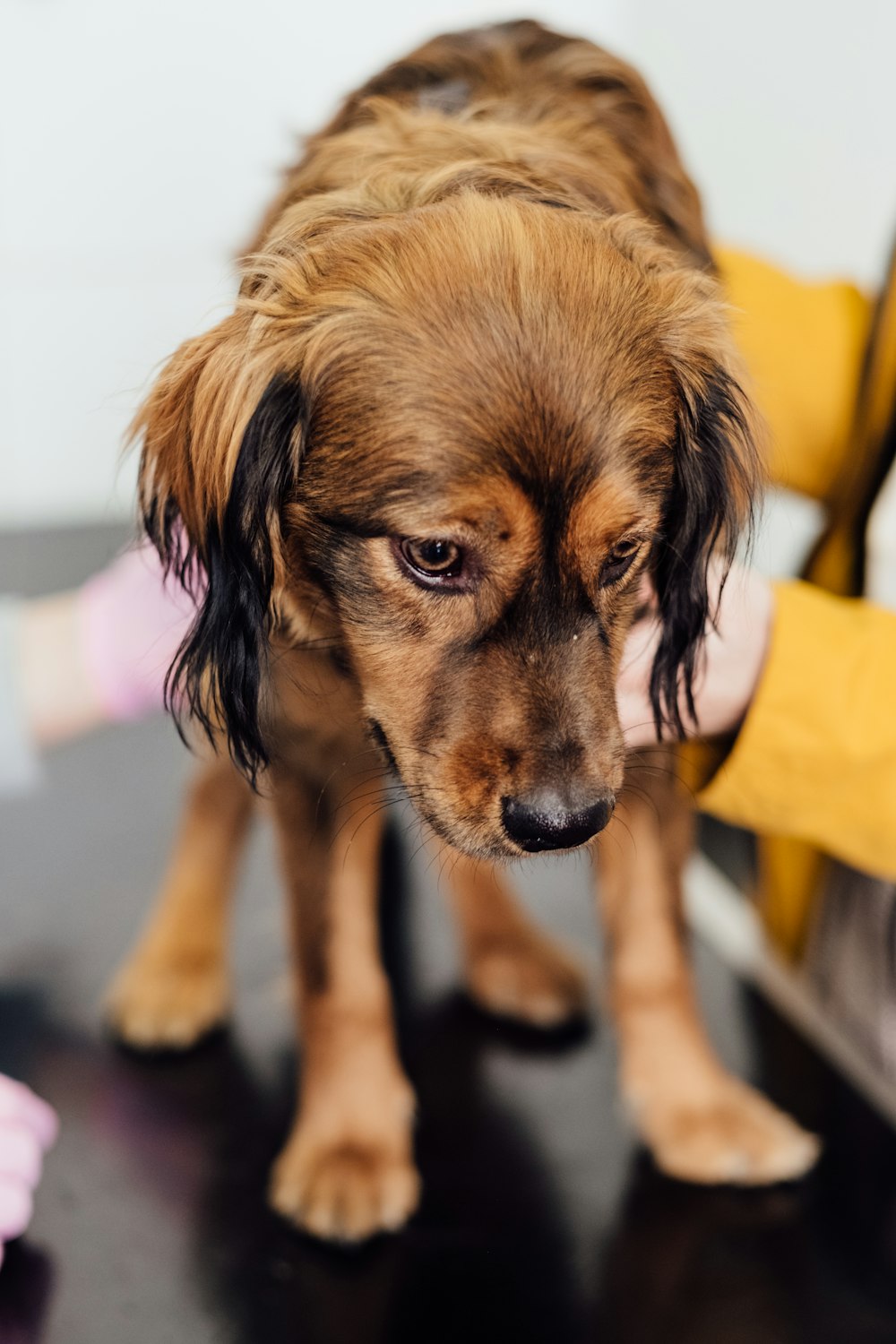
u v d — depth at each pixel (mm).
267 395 812
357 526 782
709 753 939
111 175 2414
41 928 1320
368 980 1029
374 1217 906
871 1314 848
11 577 2100
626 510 762
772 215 1973
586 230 802
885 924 1124
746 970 1293
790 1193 974
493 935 1207
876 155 1698
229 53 2389
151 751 1750
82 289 2461
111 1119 1039
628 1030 1049
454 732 776
